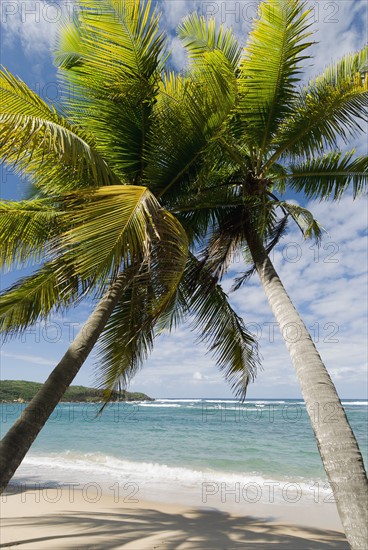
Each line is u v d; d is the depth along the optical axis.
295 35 4.73
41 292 5.78
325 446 3.44
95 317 4.33
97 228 3.43
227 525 7.48
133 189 3.79
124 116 5.24
